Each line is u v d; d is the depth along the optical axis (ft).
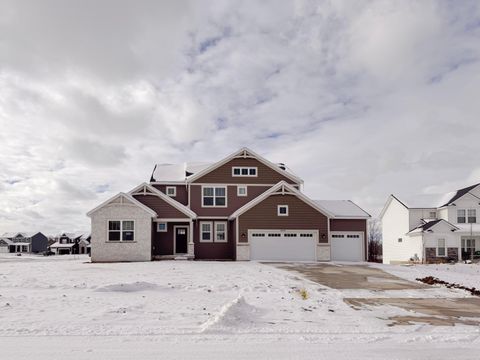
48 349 21.38
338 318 30.94
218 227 100.32
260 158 102.73
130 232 89.45
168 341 23.09
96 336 23.95
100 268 70.03
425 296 42.86
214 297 39.55
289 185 93.66
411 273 66.28
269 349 21.81
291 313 32.60
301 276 59.98
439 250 113.60
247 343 22.95
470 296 43.06
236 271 65.00
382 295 43.27
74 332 24.71
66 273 60.75
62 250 297.94
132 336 24.00
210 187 101.14
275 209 93.09
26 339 23.24
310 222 93.45
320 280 55.57
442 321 30.53
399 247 130.00
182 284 47.93
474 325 29.27
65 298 36.99
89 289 43.45
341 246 97.96
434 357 20.86
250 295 41.60
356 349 22.09
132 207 89.76
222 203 100.94
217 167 101.71
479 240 117.19
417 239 117.80
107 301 35.65
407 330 27.02
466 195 119.65
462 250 117.19
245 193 101.71
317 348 22.16
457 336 25.30
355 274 63.57
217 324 26.40
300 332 25.76
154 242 97.35
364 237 98.73
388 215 139.44
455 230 113.50
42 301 35.27
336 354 21.12
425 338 24.70
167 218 93.71
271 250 92.07
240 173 102.27
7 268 70.95
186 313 30.94
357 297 41.83
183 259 92.68
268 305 36.04
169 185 103.30
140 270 65.87
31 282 47.93
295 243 92.73
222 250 99.40
